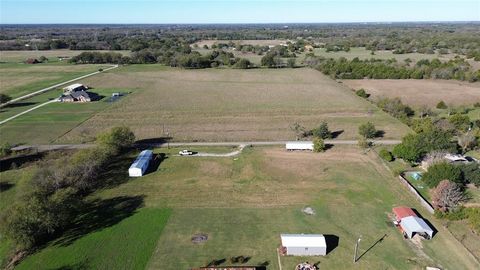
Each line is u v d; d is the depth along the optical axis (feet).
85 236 163.02
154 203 191.93
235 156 255.09
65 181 195.83
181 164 241.76
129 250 153.17
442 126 292.20
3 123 324.19
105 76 554.46
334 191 204.23
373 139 283.79
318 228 169.07
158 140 286.66
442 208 179.11
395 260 147.23
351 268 143.02
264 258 148.77
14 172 226.79
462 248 154.10
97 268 142.41
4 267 144.05
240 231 166.71
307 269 140.36
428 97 416.87
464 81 504.02
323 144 258.98
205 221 174.91
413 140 237.45
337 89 456.04
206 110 364.38
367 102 390.83
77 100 401.90
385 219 176.35
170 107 377.09
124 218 177.17
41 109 370.32
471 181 205.16
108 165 240.53
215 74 577.43
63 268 142.61
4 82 509.35
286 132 301.84
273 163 242.58
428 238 160.86
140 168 221.66
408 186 205.57
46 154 255.50
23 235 148.56
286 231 166.50
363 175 223.30
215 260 146.82
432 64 559.38
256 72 595.88
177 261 146.41
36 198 162.40
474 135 263.29
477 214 167.22
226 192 204.23
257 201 194.18
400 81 510.99
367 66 546.26
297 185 212.23
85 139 284.41
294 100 401.08
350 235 163.84
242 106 378.12
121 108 373.40
